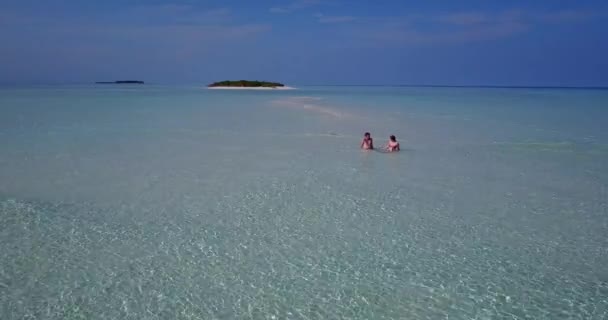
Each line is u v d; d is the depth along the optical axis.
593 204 10.82
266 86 147.38
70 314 6.10
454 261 7.73
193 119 29.34
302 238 8.63
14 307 6.21
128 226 9.11
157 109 38.06
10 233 8.62
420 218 9.76
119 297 6.52
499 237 8.75
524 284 7.00
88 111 34.94
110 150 17.31
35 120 27.34
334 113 35.19
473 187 12.28
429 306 6.41
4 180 12.35
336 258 7.81
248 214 9.90
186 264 7.52
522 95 93.75
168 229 8.98
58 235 8.59
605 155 17.12
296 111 36.75
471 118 32.03
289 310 6.29
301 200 10.95
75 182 12.29
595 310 6.32
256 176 13.27
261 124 26.64
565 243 8.49
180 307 6.32
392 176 13.45
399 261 7.73
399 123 27.97
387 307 6.38
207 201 10.77
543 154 17.33
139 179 12.75
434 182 12.78
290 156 16.45
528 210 10.34
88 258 7.67
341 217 9.77
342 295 6.67
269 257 7.82
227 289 6.79
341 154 17.02
